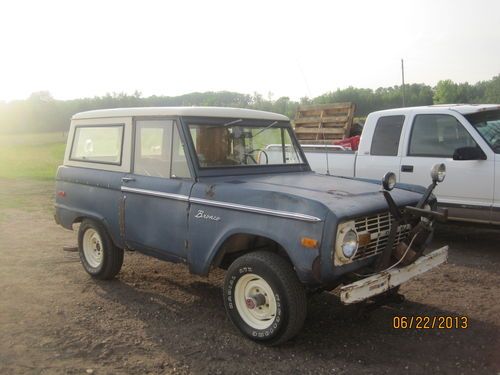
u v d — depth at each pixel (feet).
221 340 14.49
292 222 12.85
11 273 20.74
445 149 23.56
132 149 17.61
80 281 19.72
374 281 13.01
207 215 14.79
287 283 13.12
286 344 14.20
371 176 25.79
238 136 17.26
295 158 19.44
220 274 20.58
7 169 67.87
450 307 16.97
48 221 32.01
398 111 25.50
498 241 25.55
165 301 17.63
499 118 23.97
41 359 13.26
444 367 12.94
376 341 14.46
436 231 27.86
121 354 13.65
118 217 17.83
